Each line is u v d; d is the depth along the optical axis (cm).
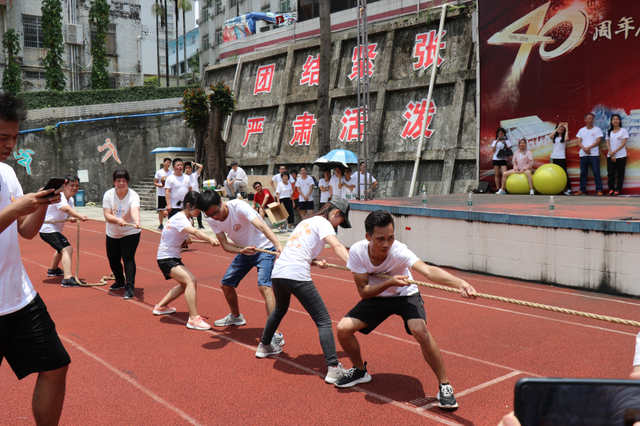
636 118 1206
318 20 2023
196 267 975
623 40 1214
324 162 1424
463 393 402
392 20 1773
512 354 492
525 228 816
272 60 2211
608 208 915
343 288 785
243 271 571
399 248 389
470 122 1528
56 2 2834
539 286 787
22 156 2388
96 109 2492
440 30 1584
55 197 250
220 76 2481
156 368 462
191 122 2136
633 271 697
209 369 459
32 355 274
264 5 2953
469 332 563
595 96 1262
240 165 2259
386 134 1730
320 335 430
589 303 679
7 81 2872
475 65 1526
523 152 1367
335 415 366
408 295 400
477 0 1451
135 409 379
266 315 639
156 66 4491
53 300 722
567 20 1295
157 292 772
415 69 1678
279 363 473
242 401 391
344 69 1894
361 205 1113
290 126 2078
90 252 1171
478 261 889
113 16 3403
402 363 470
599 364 462
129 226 725
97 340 543
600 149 1267
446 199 1220
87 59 3253
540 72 1347
